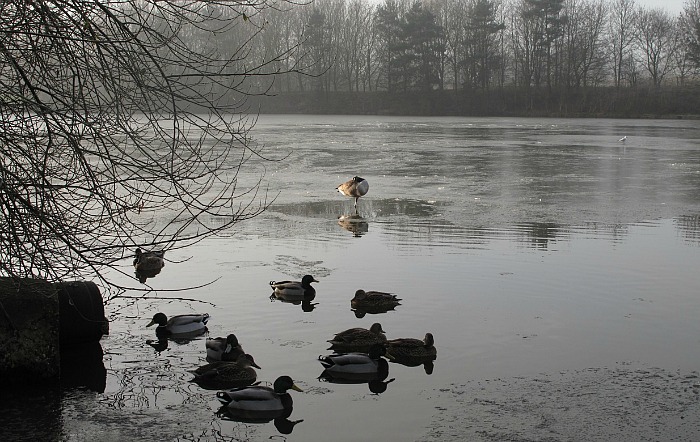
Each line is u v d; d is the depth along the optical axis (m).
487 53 99.56
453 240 20.23
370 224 22.86
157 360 11.80
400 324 13.32
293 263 17.69
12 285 11.10
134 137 8.70
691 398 10.33
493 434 9.30
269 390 10.10
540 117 90.31
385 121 79.94
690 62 104.50
